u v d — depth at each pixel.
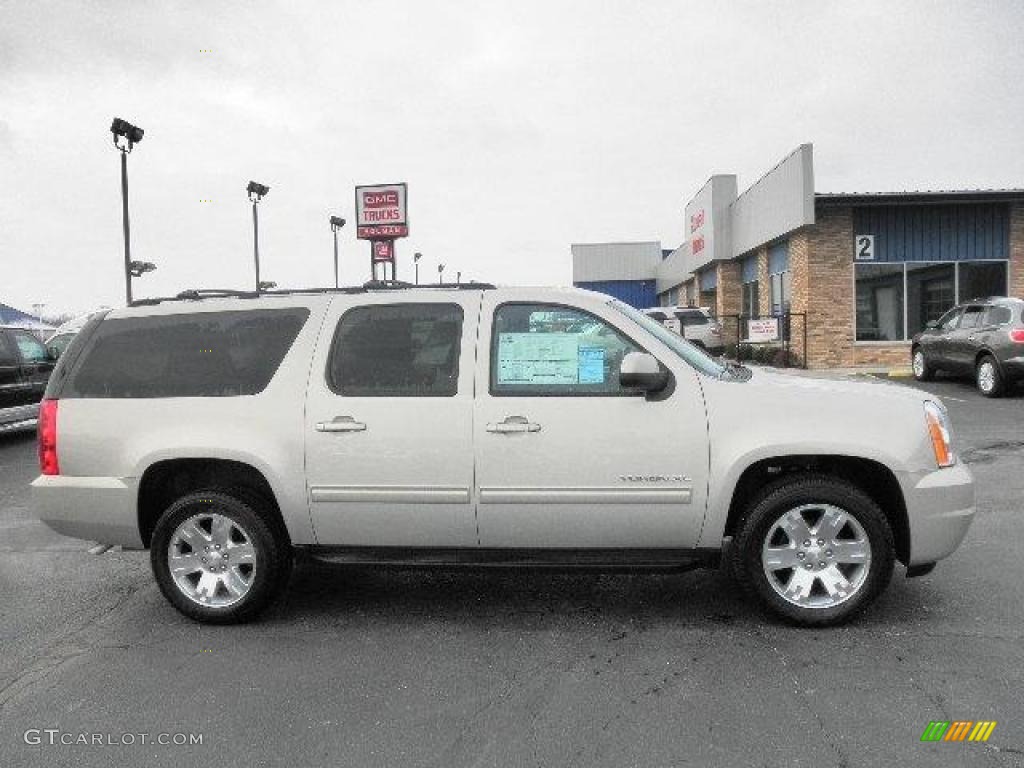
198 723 3.46
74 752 3.25
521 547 4.45
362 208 26.16
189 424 4.61
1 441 12.84
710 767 3.02
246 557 4.62
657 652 4.07
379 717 3.48
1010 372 13.70
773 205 21.02
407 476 4.42
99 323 4.89
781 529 4.32
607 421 4.30
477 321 4.50
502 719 3.43
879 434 4.20
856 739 3.19
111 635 4.52
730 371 4.77
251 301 4.78
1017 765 2.98
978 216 19.44
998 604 4.59
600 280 48.31
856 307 19.70
